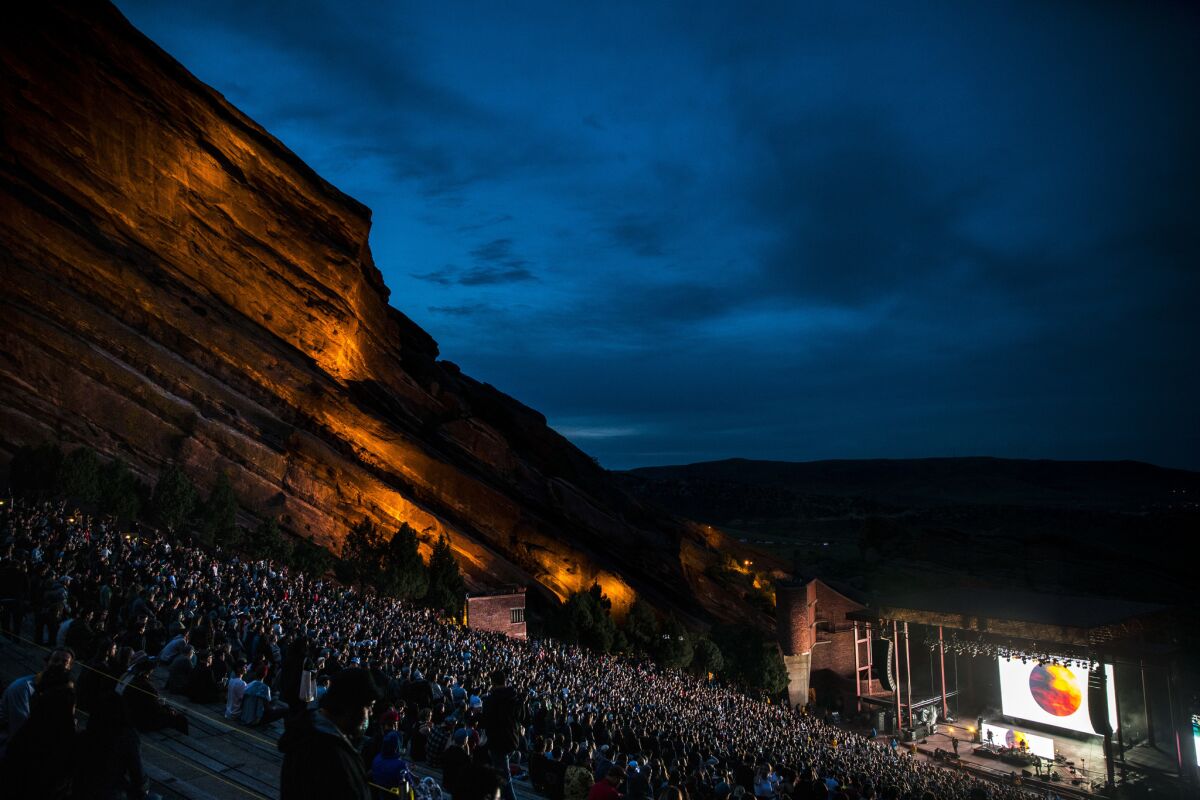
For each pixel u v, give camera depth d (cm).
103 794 814
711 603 11294
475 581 8369
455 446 10000
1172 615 7112
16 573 1978
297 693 1185
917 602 8194
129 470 6275
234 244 8375
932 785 4712
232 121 8425
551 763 1758
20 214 7000
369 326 9969
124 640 1739
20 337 6519
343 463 7950
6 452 6209
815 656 9275
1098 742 7381
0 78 7106
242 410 7619
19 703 1070
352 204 9306
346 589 5950
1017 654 7212
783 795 2120
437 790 1242
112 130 7644
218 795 1204
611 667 6219
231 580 3947
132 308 7438
